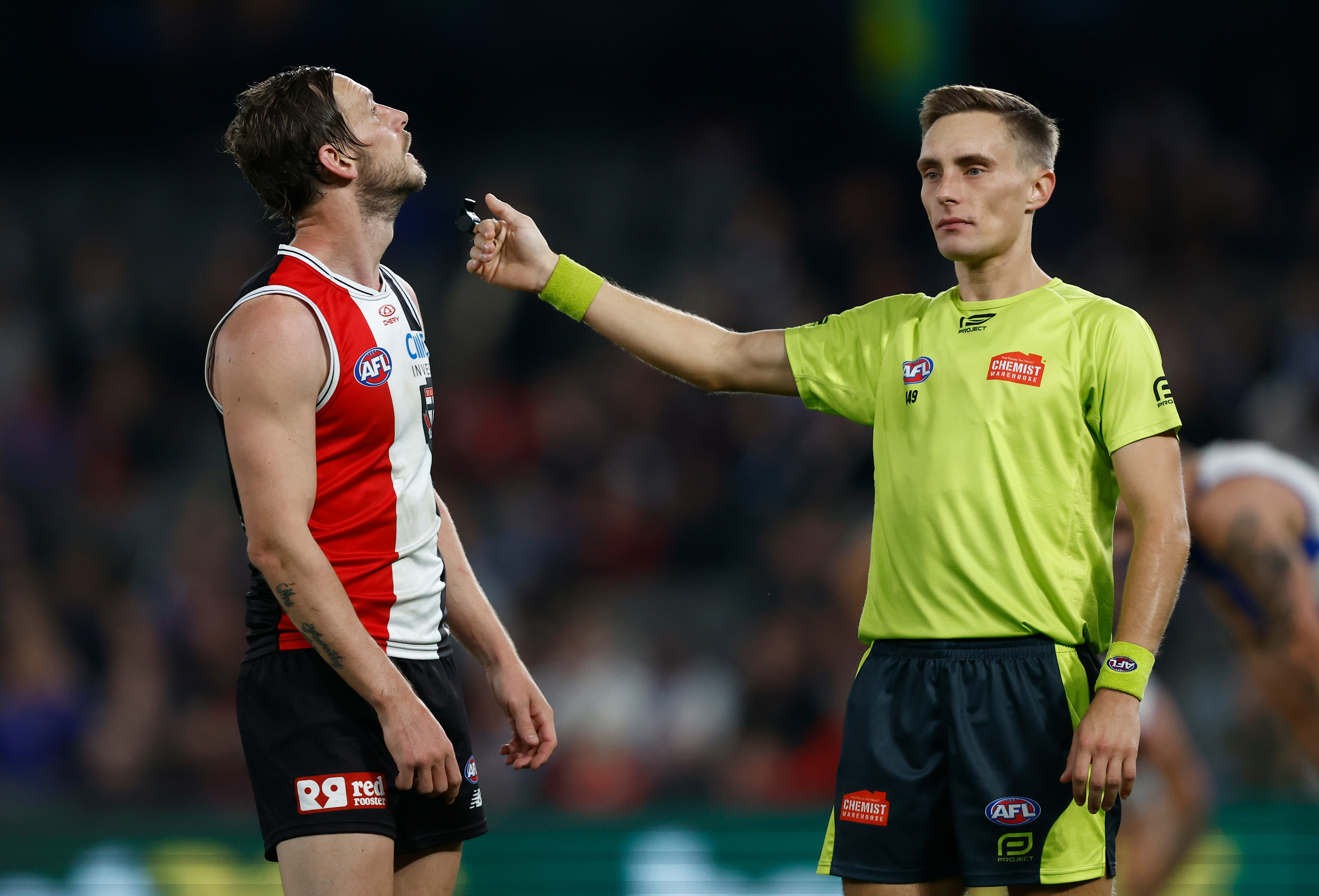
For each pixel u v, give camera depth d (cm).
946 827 1088
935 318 1143
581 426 4069
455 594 1232
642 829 2055
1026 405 1080
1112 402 1073
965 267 1146
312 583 1022
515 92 5209
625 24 5062
